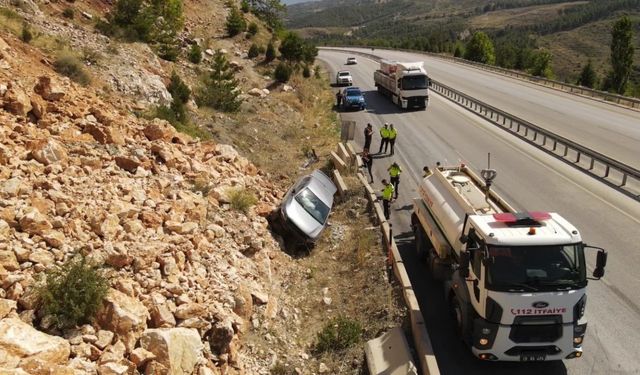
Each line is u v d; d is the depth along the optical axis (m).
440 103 37.69
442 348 9.98
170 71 25.30
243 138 22.80
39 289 7.26
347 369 9.62
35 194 9.42
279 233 14.86
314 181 16.62
